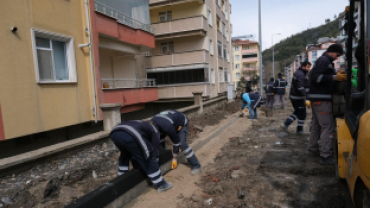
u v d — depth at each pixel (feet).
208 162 17.16
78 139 17.37
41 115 25.77
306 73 21.06
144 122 12.82
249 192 12.00
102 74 43.88
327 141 14.17
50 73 27.55
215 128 29.07
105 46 37.81
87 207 9.68
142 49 50.55
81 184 16.08
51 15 27.04
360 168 6.80
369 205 6.77
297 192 11.60
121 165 13.51
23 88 24.06
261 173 14.12
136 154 12.37
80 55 31.01
